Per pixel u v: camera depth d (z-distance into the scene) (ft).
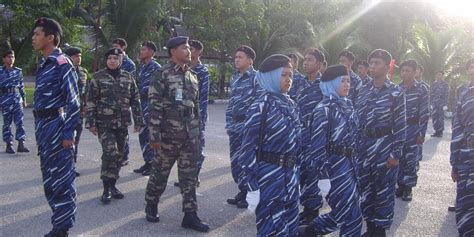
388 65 17.11
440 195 24.11
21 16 65.21
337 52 82.79
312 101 19.63
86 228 17.61
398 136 16.75
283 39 80.07
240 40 78.18
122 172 26.32
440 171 29.94
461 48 75.92
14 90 30.78
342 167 14.57
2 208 19.57
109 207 20.17
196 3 77.25
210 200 21.80
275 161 12.76
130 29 64.49
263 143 12.81
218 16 78.43
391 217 17.06
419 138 23.16
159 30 77.92
